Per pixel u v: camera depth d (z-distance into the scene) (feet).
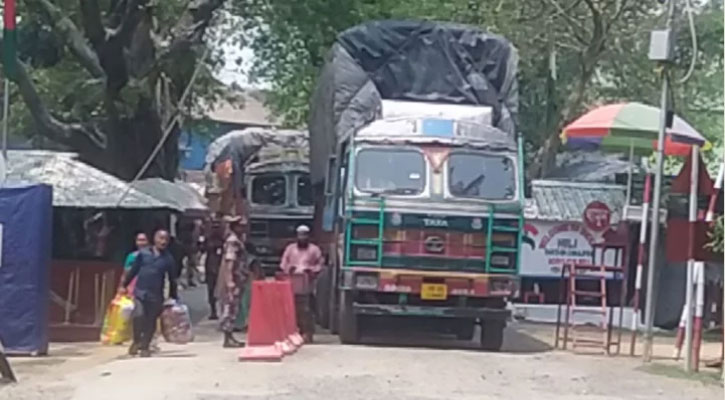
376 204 60.34
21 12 86.12
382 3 98.63
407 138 61.57
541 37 109.09
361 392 45.11
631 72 118.52
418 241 60.44
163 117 100.99
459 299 61.05
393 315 61.46
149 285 58.08
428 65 66.74
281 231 109.19
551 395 46.42
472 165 61.67
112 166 88.79
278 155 110.73
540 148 114.32
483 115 64.75
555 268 84.38
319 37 94.38
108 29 84.53
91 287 67.97
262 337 55.11
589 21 108.68
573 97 111.34
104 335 64.75
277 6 95.40
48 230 59.62
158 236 59.00
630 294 81.35
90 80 96.22
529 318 83.87
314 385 46.55
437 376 50.11
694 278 57.00
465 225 60.64
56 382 48.98
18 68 82.48
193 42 86.63
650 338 59.41
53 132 86.63
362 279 60.18
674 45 61.82
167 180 100.22
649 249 67.41
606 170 108.37
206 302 99.25
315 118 77.66
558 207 85.10
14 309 58.90
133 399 43.47
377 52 66.64
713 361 59.62
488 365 54.60
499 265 61.05
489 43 67.56
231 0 97.30
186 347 62.13
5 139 73.15
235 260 62.59
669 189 74.69
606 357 61.11
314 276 64.13
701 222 56.18
